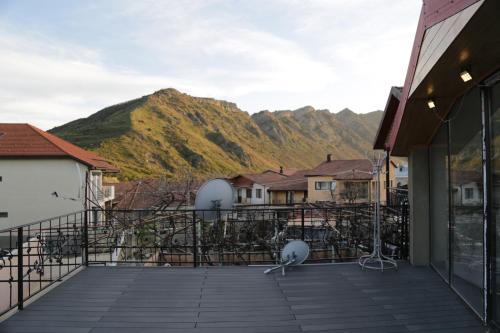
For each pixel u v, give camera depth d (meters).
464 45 2.66
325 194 32.25
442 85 3.73
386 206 6.41
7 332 3.49
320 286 4.79
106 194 24.81
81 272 5.45
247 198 38.44
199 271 5.47
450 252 4.62
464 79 3.17
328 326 3.57
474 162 3.84
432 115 4.70
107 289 4.71
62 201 19.94
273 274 5.32
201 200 6.73
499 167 3.32
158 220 8.45
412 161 5.74
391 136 5.77
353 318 3.76
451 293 4.48
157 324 3.65
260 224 7.60
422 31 3.39
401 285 4.79
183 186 20.39
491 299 3.50
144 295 4.48
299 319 3.74
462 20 2.38
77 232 6.47
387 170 10.55
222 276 5.23
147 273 5.39
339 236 7.23
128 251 9.45
